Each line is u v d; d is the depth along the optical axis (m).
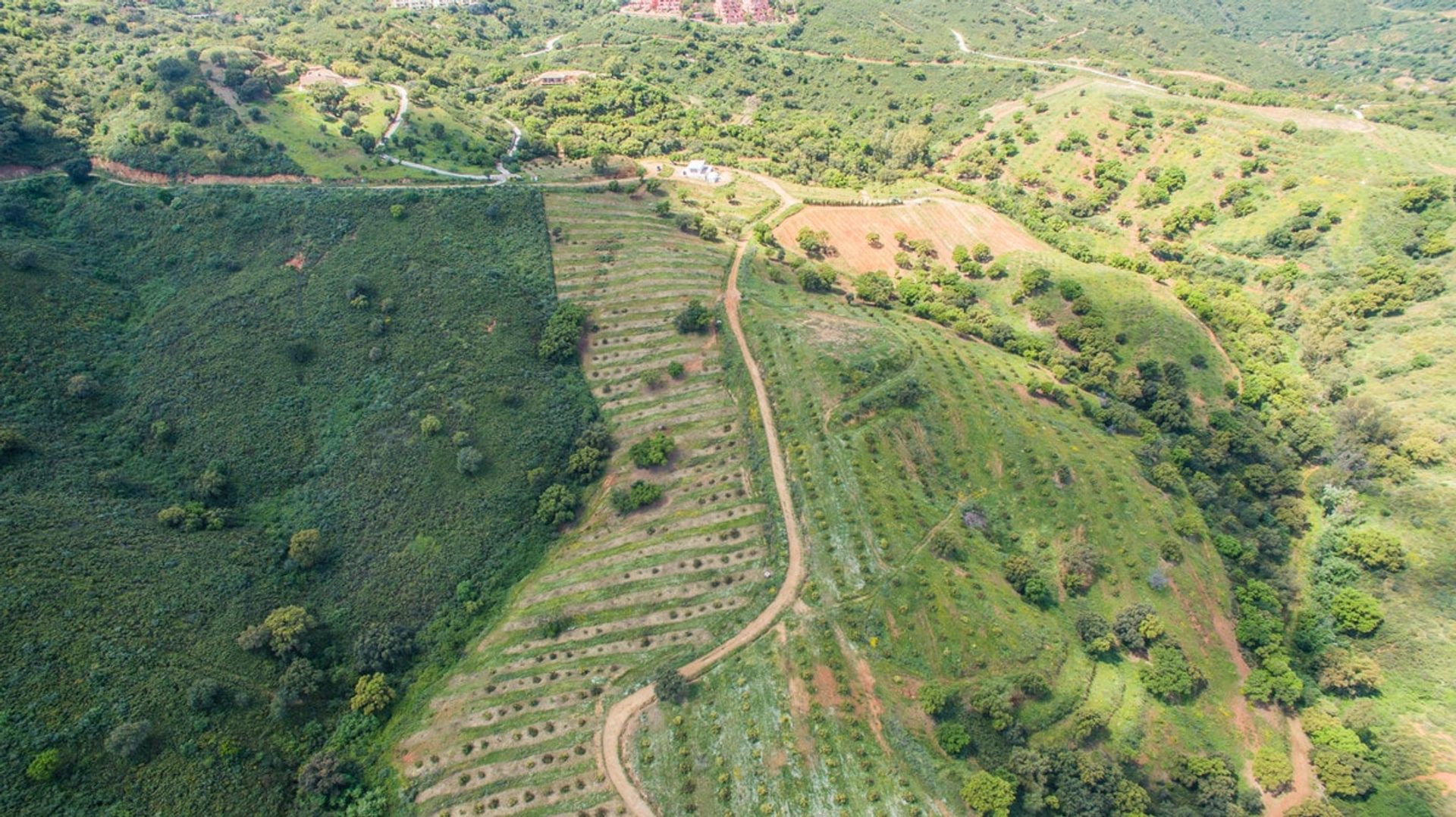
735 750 89.12
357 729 92.00
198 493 105.25
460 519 109.56
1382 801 91.44
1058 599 105.31
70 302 116.50
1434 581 107.38
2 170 131.50
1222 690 100.94
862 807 84.38
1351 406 131.12
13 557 86.12
